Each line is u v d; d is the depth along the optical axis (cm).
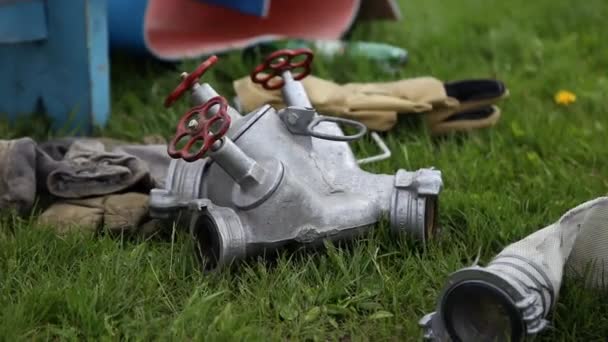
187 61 363
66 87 335
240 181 279
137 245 287
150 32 378
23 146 297
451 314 260
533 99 362
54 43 333
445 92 335
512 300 256
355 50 376
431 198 287
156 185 304
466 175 318
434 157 324
